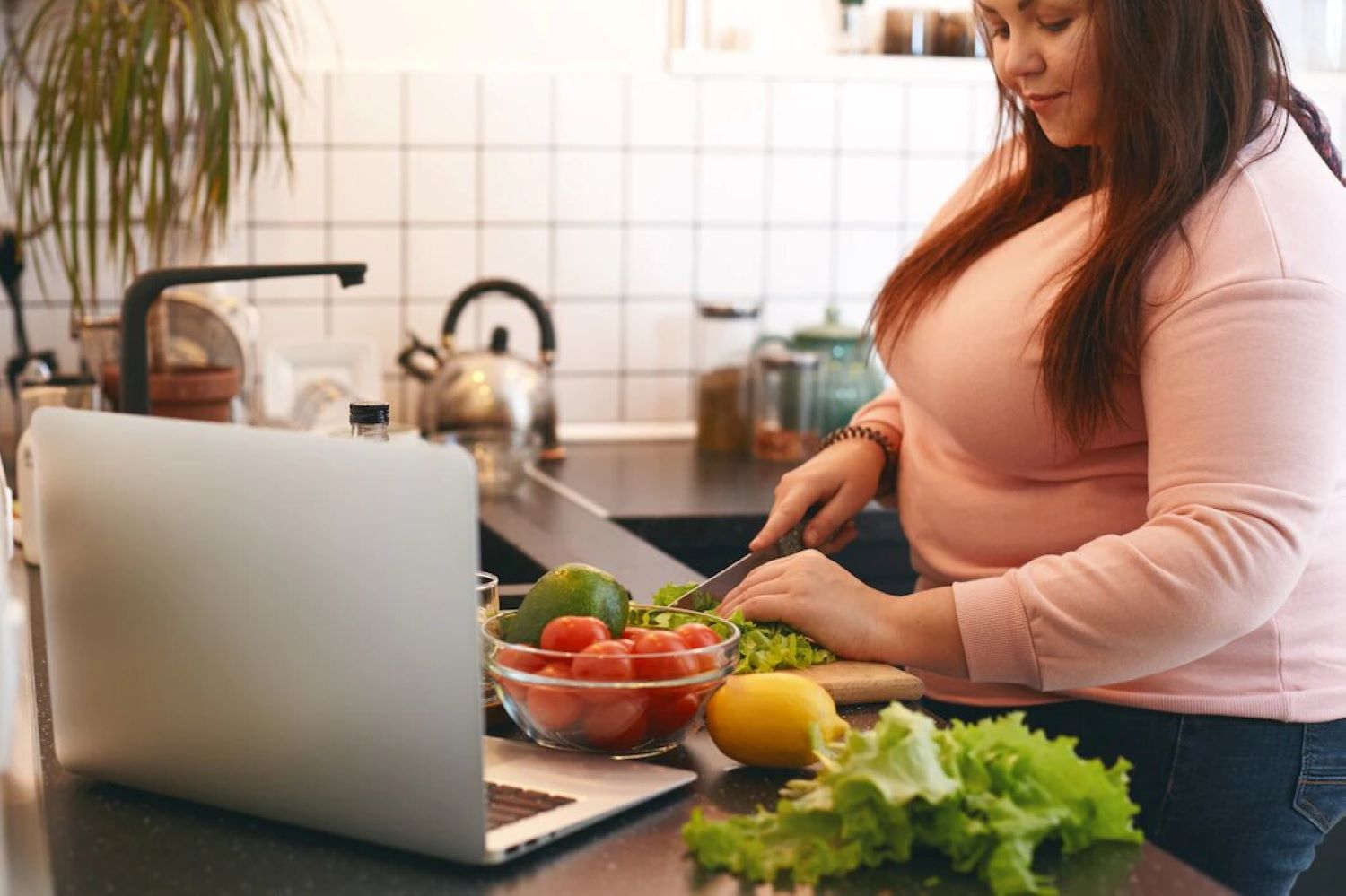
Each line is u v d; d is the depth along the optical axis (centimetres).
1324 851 201
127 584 98
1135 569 119
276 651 92
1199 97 124
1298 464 117
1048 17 128
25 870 88
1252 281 119
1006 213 147
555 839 90
